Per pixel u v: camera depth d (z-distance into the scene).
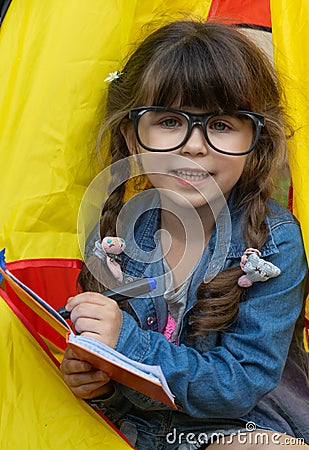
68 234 1.38
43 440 1.25
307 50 1.46
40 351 1.33
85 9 1.43
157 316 1.36
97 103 1.42
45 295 1.55
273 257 1.35
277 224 1.38
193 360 1.27
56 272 1.54
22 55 1.42
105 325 1.21
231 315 1.32
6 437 1.26
